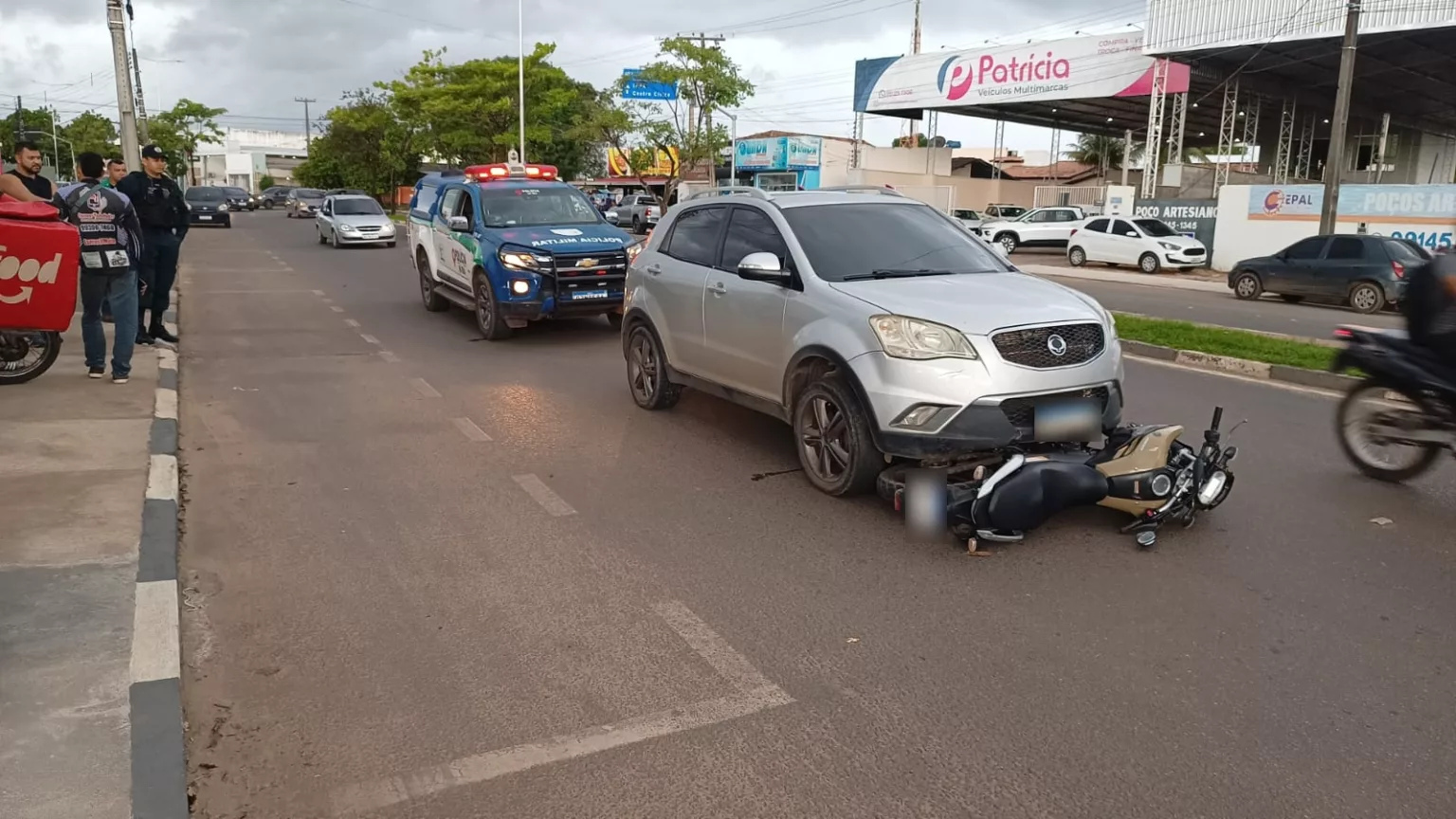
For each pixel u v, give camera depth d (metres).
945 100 38.41
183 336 12.02
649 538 5.30
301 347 11.34
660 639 4.16
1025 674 3.88
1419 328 6.01
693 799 3.11
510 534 5.36
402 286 17.94
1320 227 23.00
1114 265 28.89
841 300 5.79
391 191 62.28
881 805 3.09
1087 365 5.38
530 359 10.71
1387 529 5.46
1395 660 3.99
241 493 5.99
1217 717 3.57
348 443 7.16
